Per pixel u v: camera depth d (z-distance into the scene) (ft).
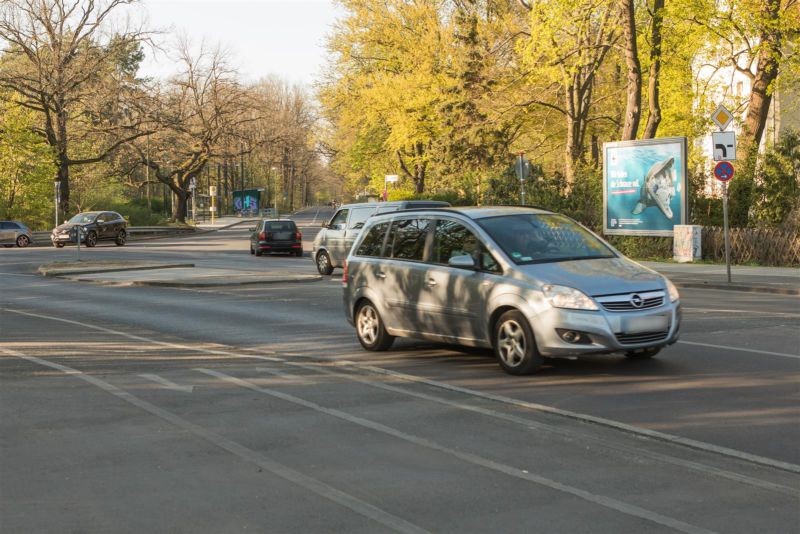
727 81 156.35
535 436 22.29
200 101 216.13
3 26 172.14
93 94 183.62
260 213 353.51
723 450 20.52
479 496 17.35
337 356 36.22
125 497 17.51
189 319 50.29
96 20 181.88
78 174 228.02
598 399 26.53
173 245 157.28
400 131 159.63
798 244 78.89
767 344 36.22
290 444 21.76
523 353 30.22
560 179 109.40
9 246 158.40
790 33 98.99
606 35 113.09
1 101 189.57
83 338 42.78
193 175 237.66
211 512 16.53
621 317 28.94
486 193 114.11
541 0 100.73
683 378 29.40
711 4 100.73
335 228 81.30
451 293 32.89
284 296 62.28
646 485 17.94
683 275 71.51
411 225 35.91
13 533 15.47
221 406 26.40
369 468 19.51
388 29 161.89
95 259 112.16
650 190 88.74
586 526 15.51
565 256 31.81
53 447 21.59
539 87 129.80
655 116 100.42
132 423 24.20
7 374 32.24
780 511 16.19
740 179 90.84
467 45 150.71
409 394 27.99
